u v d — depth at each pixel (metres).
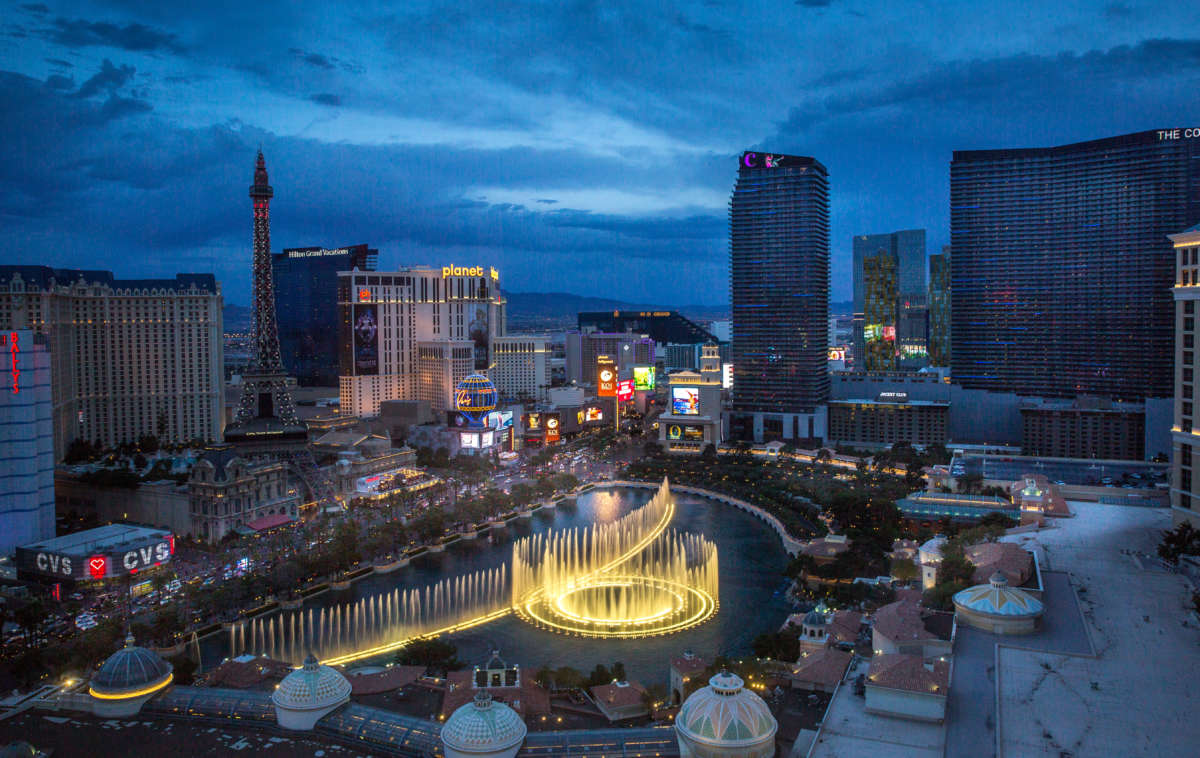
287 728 152.88
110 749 145.50
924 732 140.38
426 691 184.88
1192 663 162.12
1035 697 148.62
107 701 156.62
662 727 153.12
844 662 185.38
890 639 175.12
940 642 171.62
